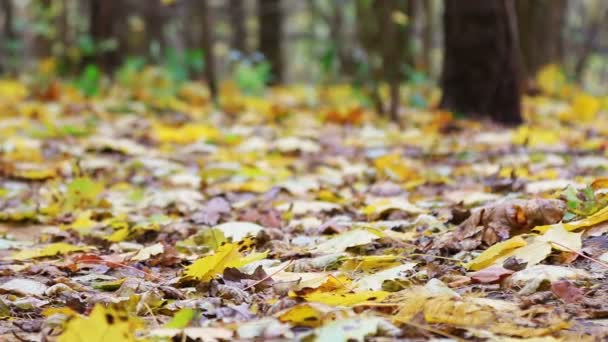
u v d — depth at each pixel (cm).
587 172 685
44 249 442
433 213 509
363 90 1514
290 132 1012
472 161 795
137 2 2600
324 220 525
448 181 660
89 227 520
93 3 1842
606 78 3281
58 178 715
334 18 2738
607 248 366
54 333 295
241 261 365
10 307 337
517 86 1159
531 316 290
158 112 1277
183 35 2870
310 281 344
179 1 2755
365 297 302
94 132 1023
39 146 906
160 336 267
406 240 430
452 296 286
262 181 689
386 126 1121
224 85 1645
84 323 242
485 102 1152
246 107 1387
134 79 1616
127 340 243
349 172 729
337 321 264
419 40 2477
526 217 396
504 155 821
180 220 544
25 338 289
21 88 1605
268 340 267
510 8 1155
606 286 322
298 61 4272
